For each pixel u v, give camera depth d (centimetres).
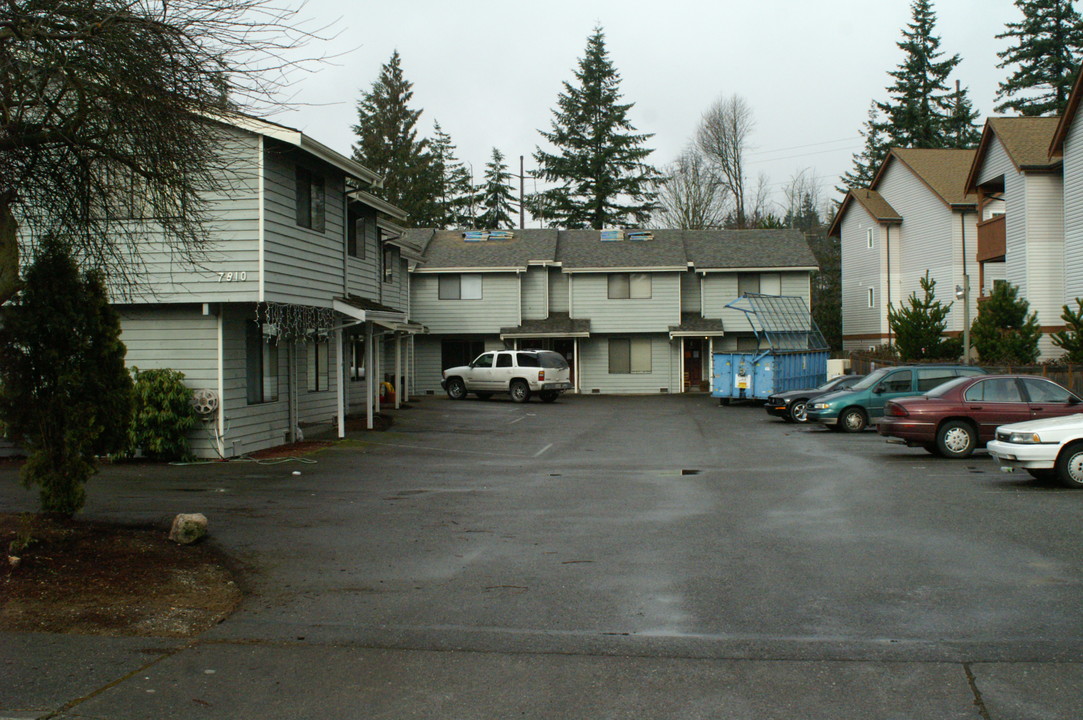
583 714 483
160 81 756
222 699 508
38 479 862
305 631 634
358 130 6016
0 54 714
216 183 975
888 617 655
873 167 5709
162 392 1602
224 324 1655
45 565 760
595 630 634
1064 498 1168
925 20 5309
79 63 745
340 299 1967
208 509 1125
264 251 1599
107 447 901
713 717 477
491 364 3481
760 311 3831
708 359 4084
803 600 704
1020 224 2950
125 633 624
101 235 890
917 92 5303
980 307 2803
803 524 1027
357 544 928
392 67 5966
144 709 493
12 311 830
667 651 586
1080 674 531
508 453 1859
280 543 929
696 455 1814
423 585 762
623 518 1084
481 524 1045
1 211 784
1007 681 521
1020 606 677
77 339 855
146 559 814
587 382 4044
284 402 1936
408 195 5797
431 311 3981
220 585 750
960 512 1082
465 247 4159
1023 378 1650
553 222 5897
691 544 924
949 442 1638
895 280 4050
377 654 584
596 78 5762
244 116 854
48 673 546
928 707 486
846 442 2008
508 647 597
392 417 2664
